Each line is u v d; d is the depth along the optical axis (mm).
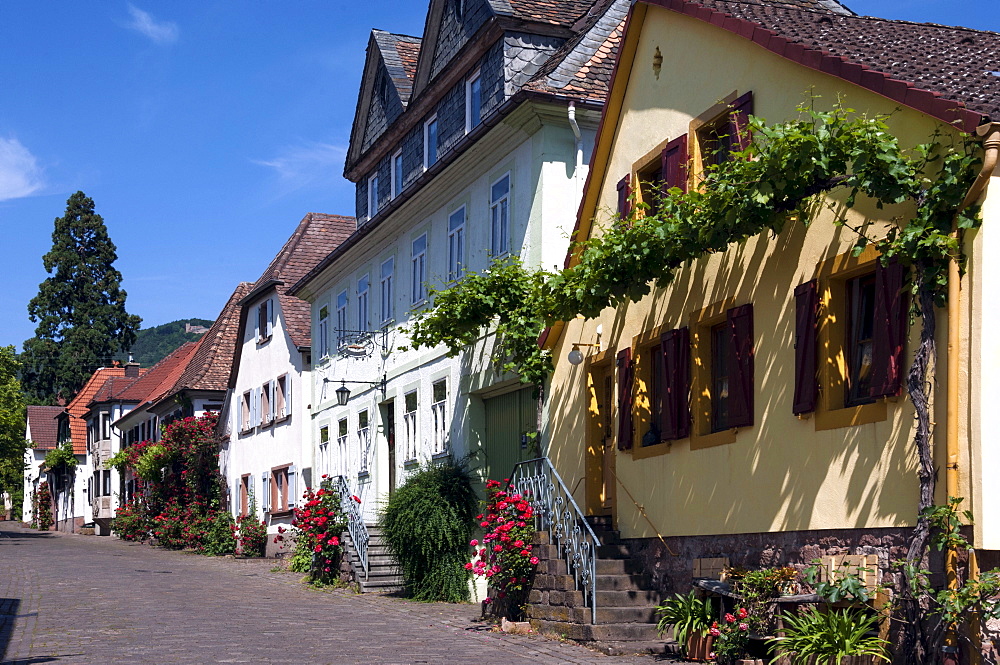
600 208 16078
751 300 12867
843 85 11375
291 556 30766
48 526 76625
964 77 10953
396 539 19938
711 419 13742
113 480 61969
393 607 18625
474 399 20719
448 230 21859
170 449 41844
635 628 13344
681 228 12102
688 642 12195
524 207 18547
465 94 21438
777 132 10531
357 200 28062
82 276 80375
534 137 18359
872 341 10961
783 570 11445
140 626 15375
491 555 16172
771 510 12219
